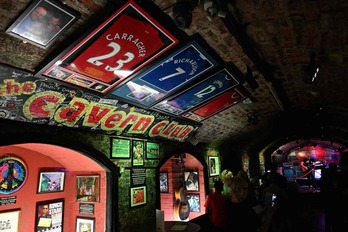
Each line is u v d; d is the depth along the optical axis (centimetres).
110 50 340
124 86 431
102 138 522
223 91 582
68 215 602
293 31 356
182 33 355
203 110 663
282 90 643
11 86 326
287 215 442
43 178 562
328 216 502
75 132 463
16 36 271
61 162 574
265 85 605
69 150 484
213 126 832
